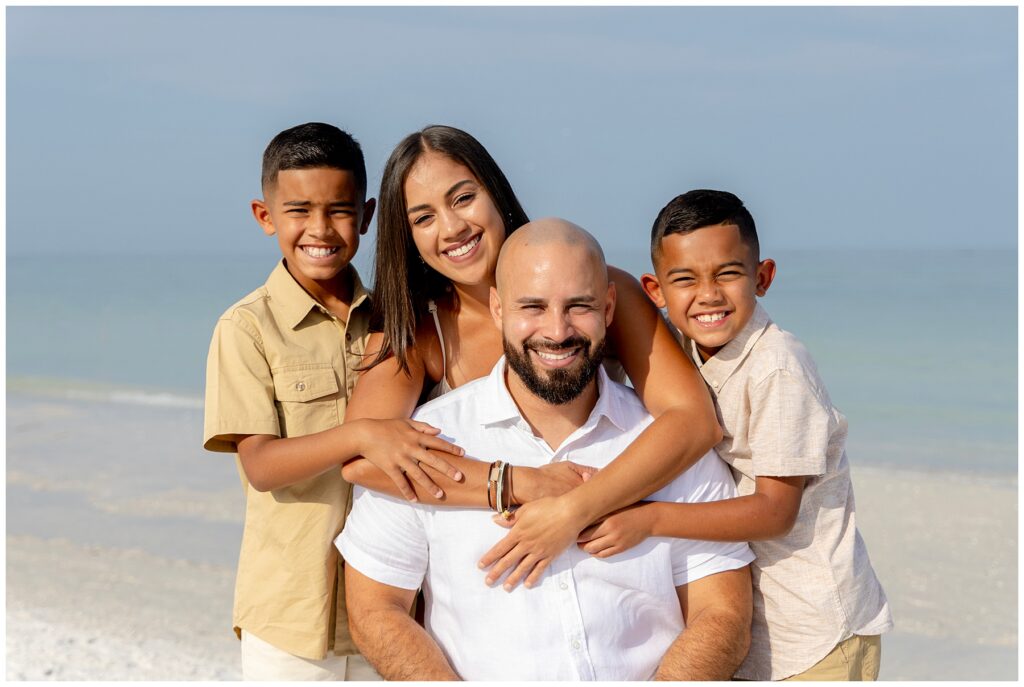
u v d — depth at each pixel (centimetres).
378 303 341
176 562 823
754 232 323
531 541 295
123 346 2742
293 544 347
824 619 320
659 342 321
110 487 1058
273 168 355
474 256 322
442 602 312
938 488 1078
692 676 300
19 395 1892
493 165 329
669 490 315
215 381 346
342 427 312
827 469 322
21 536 894
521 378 302
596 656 302
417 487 303
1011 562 817
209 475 1103
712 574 313
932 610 720
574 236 297
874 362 2070
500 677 303
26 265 7044
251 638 358
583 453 316
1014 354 2105
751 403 315
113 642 665
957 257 4969
